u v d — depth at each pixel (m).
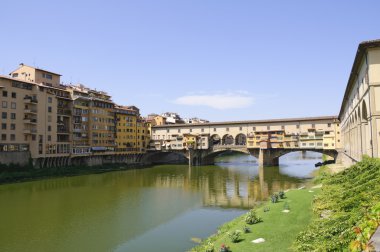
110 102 118.50
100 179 86.00
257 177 87.44
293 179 80.94
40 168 87.56
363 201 23.11
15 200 56.25
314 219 27.30
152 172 105.00
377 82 36.78
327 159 129.62
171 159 159.12
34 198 58.28
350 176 36.69
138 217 44.59
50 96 92.38
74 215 45.69
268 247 22.70
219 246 24.94
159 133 150.88
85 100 107.75
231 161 155.50
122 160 126.00
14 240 34.88
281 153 119.75
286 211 33.38
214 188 70.31
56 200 56.59
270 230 27.02
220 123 136.88
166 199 57.75
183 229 38.59
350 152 67.31
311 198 39.53
